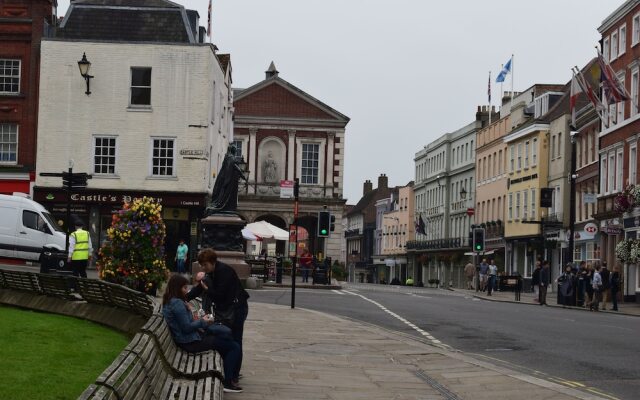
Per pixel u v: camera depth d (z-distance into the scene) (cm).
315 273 5066
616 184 5666
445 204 11144
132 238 2581
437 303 3731
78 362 1387
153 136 5175
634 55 5438
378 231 15025
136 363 802
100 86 5181
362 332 2206
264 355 1700
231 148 4134
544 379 1522
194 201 5144
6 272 2380
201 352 1274
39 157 5147
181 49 5197
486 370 1584
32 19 5169
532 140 7919
